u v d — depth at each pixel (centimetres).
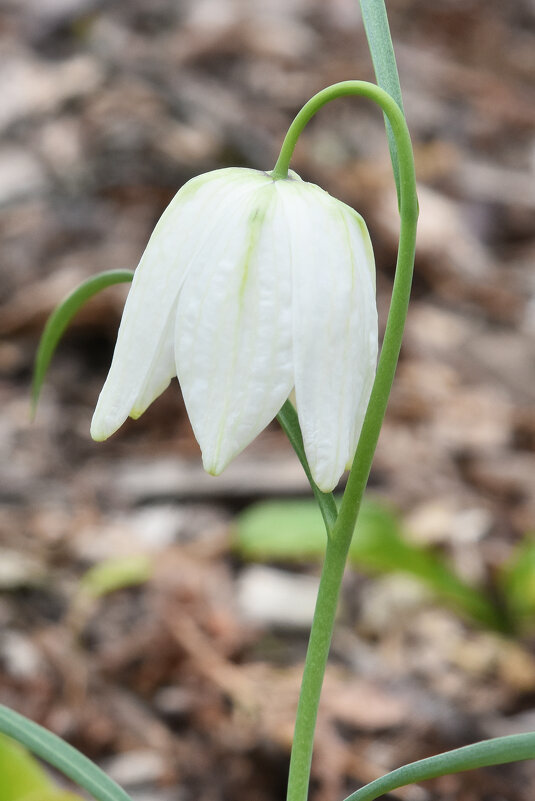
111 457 69
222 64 111
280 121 104
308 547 55
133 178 88
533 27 153
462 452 76
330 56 121
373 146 107
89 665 53
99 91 98
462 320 91
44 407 71
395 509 67
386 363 32
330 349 31
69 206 85
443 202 104
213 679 53
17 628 55
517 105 128
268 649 57
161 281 31
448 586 57
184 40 113
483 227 105
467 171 112
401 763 51
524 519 72
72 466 67
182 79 104
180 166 91
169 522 64
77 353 75
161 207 87
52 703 51
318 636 33
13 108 96
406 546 56
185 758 50
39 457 67
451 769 31
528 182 113
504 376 85
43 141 92
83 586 57
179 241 31
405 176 31
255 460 69
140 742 50
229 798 49
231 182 31
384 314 88
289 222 31
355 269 31
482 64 138
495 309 93
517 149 120
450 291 94
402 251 31
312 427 31
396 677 56
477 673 57
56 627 55
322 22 128
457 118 122
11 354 75
